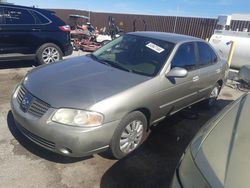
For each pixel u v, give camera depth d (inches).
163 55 152.3
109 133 115.0
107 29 702.5
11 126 149.7
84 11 826.8
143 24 699.4
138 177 120.4
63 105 110.3
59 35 297.3
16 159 121.7
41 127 110.3
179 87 155.8
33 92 120.2
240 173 62.5
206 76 186.5
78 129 107.5
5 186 105.2
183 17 621.6
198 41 187.9
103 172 120.4
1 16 253.0
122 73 140.0
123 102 118.4
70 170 118.8
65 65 150.3
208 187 62.5
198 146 77.2
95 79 129.8
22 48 272.4
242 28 514.6
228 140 74.4
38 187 106.7
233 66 385.7
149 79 136.2
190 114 202.8
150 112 138.3
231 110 91.7
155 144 150.2
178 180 72.3
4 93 202.7
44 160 123.2
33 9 276.5
